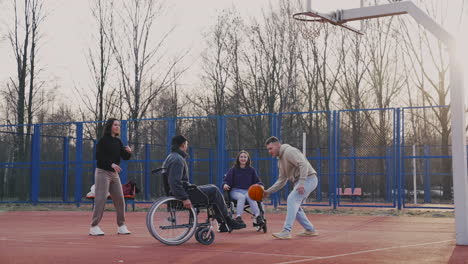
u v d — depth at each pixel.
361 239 7.66
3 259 5.67
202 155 23.50
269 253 6.07
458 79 6.76
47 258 5.73
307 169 7.51
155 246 6.82
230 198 9.27
